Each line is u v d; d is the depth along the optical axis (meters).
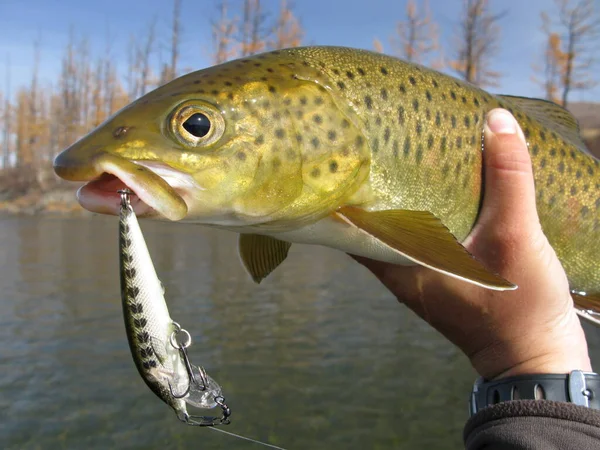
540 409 0.19
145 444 0.85
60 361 1.20
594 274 0.37
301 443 0.84
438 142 0.31
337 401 0.99
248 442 0.85
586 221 0.36
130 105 0.27
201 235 3.56
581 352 0.24
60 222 4.75
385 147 0.30
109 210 0.24
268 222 0.29
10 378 1.10
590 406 0.21
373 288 1.88
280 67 0.29
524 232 0.25
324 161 0.29
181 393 0.20
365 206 0.30
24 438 0.87
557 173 0.35
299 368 1.14
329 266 2.35
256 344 1.29
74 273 2.23
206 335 1.36
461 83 0.34
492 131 0.26
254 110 0.28
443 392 1.02
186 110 0.26
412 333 1.37
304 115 0.29
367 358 1.20
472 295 0.26
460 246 0.26
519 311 0.24
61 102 7.97
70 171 0.24
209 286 1.94
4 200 6.47
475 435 0.20
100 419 0.94
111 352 1.25
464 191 0.32
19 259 2.60
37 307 1.65
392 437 0.85
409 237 0.27
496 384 0.23
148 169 0.25
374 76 0.31
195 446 0.84
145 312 0.19
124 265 0.19
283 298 1.75
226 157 0.27
